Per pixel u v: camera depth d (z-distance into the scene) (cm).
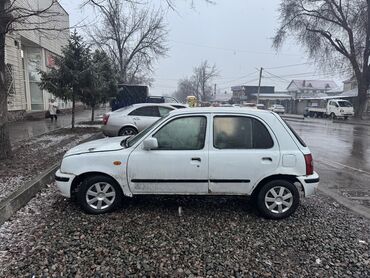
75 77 1433
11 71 1902
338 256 368
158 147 470
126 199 536
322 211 511
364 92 3381
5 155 783
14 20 734
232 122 475
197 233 416
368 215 497
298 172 466
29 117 2258
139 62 3700
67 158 471
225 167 462
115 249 368
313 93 8412
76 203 512
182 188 468
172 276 321
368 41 3164
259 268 339
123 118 1155
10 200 466
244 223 454
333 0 3114
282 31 3369
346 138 1625
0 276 312
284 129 477
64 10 2852
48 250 362
